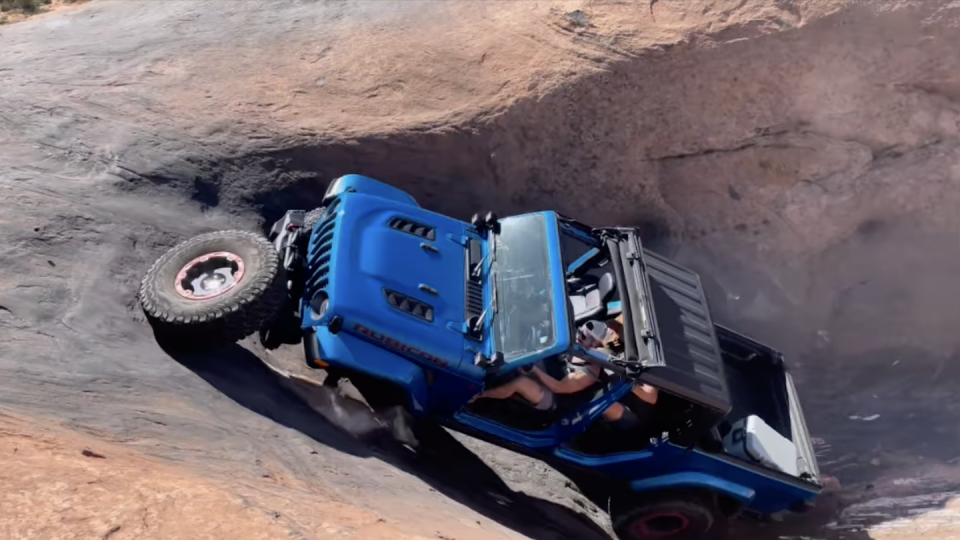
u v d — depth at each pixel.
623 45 9.93
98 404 4.74
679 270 6.92
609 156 9.90
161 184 7.76
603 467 6.58
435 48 10.31
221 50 10.27
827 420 10.09
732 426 7.16
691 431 6.34
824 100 10.01
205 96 9.21
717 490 6.66
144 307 5.58
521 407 6.39
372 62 10.08
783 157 10.28
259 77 9.70
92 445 4.14
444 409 6.07
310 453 5.16
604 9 10.51
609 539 6.88
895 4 9.78
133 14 11.52
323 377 6.60
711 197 10.48
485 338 5.91
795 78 9.88
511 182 9.60
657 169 10.16
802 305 10.95
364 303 5.64
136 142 8.15
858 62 9.84
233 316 5.50
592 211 10.09
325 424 5.86
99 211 6.97
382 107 9.38
